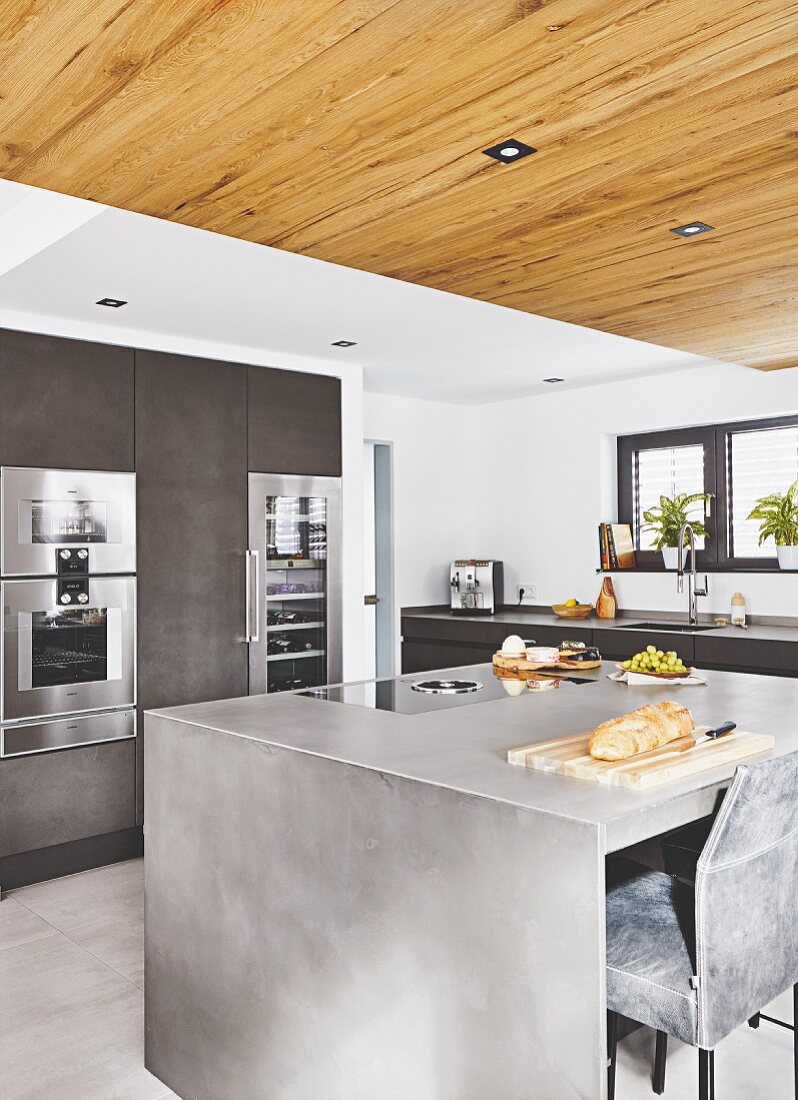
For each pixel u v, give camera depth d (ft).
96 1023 8.84
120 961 10.17
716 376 17.02
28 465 12.48
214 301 12.05
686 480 18.22
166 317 12.80
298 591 15.64
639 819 5.08
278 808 6.70
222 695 14.51
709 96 5.09
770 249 7.86
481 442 21.25
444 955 5.53
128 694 13.47
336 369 16.19
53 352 12.76
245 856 6.98
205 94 4.98
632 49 4.58
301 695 9.09
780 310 9.96
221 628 14.52
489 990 5.28
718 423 17.40
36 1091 7.68
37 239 10.05
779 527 16.30
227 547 14.61
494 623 18.01
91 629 13.09
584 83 4.91
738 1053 7.95
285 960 6.64
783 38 4.49
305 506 15.75
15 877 12.49
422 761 6.17
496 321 13.34
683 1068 7.73
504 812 5.19
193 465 14.20
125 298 11.82
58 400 12.78
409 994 5.74
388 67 4.73
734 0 4.14
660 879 6.89
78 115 5.20
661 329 10.84
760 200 6.71
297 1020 6.56
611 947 5.80
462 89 4.97
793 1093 7.29
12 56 4.57
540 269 8.41
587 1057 4.79
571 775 5.81
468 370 17.02
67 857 13.00
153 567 13.74
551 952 4.96
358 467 16.51
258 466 15.02
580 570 19.20
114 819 13.34
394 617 19.99
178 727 7.73
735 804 5.22
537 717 7.85
